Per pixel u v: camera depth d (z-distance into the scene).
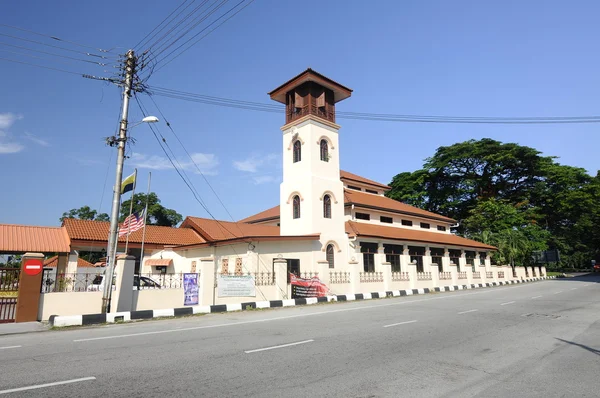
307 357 7.55
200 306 15.27
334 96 28.34
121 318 13.06
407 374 6.48
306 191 24.88
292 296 19.45
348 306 17.34
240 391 5.57
